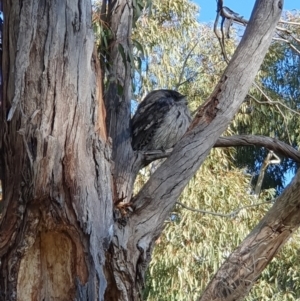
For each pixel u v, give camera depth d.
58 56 2.91
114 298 3.09
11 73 2.93
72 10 2.95
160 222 3.21
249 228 7.97
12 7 2.96
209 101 3.38
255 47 3.38
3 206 2.96
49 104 2.89
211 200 7.88
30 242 2.90
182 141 3.30
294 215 3.80
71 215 2.90
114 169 3.50
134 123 4.36
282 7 3.45
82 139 2.94
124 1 3.92
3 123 2.98
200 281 7.75
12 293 2.90
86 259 2.93
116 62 3.84
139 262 3.14
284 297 8.36
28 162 2.87
